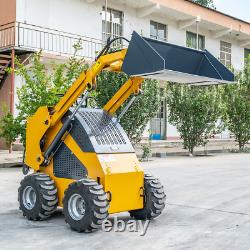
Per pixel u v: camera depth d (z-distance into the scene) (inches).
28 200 279.4
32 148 286.4
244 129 917.8
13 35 754.8
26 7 779.4
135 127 663.8
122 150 266.5
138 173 264.8
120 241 232.2
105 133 267.9
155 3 960.3
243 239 236.8
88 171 257.3
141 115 661.3
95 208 238.4
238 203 338.3
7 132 589.6
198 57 277.6
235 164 633.0
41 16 801.6
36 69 598.2
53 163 277.0
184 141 805.2
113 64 260.8
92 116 273.6
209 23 1130.7
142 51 241.0
